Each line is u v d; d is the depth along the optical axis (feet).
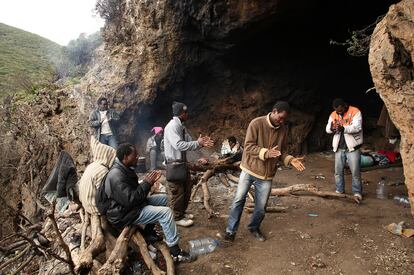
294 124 31.78
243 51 28.50
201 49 27.81
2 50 79.92
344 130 18.71
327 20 26.14
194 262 13.30
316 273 12.42
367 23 26.73
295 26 26.48
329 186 22.85
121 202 12.05
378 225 16.02
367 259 13.19
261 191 13.92
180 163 15.08
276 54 29.66
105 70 29.73
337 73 32.32
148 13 27.32
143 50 28.09
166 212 12.68
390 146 30.78
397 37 10.65
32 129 32.53
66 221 18.25
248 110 31.45
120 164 12.39
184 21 25.95
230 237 14.62
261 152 12.70
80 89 31.30
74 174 15.43
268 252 13.89
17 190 31.58
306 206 18.89
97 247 12.64
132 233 12.77
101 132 24.77
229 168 22.82
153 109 29.22
